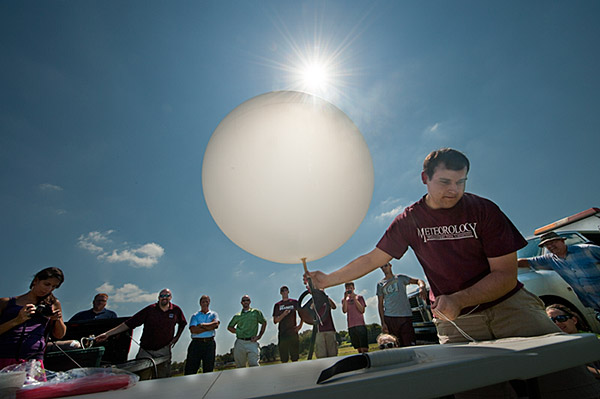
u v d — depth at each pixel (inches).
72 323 104.4
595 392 37.3
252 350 181.8
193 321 176.2
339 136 51.0
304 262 57.8
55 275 88.5
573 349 25.6
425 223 55.7
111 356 104.7
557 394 36.7
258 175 48.1
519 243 47.6
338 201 51.1
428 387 19.3
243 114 49.9
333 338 159.3
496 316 49.1
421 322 167.6
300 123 48.6
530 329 46.6
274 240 52.6
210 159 52.8
